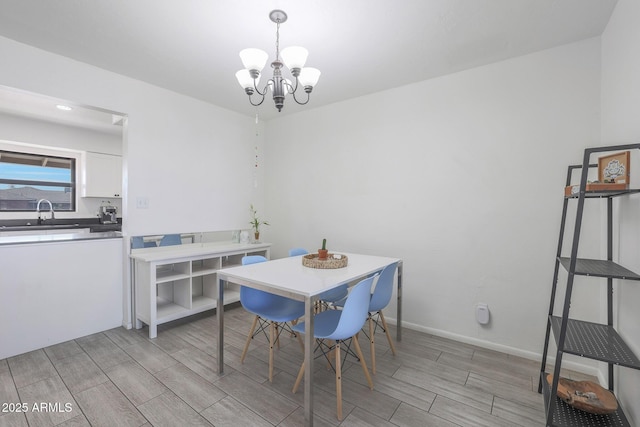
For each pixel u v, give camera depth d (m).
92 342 2.52
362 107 3.19
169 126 3.08
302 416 1.65
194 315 3.22
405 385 1.95
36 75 2.26
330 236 3.47
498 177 2.45
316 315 2.07
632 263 1.48
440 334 2.72
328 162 3.48
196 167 3.34
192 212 3.31
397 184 2.96
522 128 2.35
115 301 2.82
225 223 3.65
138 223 2.88
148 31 2.04
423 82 2.80
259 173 4.07
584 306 2.13
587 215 2.10
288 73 2.70
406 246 2.92
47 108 3.56
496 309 2.47
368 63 2.47
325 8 1.79
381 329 2.89
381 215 3.07
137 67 2.58
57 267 2.48
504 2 1.75
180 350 2.40
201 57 2.40
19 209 4.27
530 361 2.28
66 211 4.64
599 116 2.08
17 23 1.95
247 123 3.91
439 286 2.74
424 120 2.79
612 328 1.67
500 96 2.43
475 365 2.21
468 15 1.87
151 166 2.96
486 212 2.50
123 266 2.86
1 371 2.07
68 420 1.60
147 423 1.59
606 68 1.95
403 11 1.83
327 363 2.22
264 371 2.11
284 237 3.92
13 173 4.22
